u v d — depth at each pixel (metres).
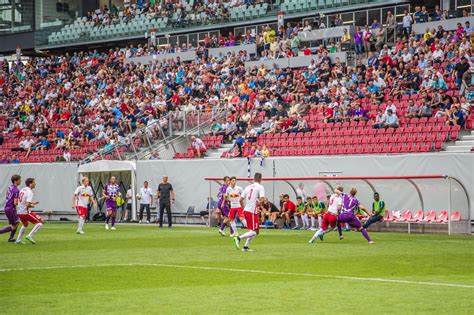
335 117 64.00
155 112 76.69
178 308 20.16
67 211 71.81
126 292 22.83
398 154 54.72
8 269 28.31
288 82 71.75
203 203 63.03
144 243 40.34
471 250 35.97
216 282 24.92
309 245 38.97
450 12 71.50
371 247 37.69
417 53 67.12
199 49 86.00
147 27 99.19
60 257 32.75
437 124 58.66
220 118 70.31
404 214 51.94
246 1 90.50
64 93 92.00
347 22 83.25
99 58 96.31
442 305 20.50
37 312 19.58
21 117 91.75
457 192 49.72
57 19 110.12
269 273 27.19
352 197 40.75
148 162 66.06
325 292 22.75
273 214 55.31
